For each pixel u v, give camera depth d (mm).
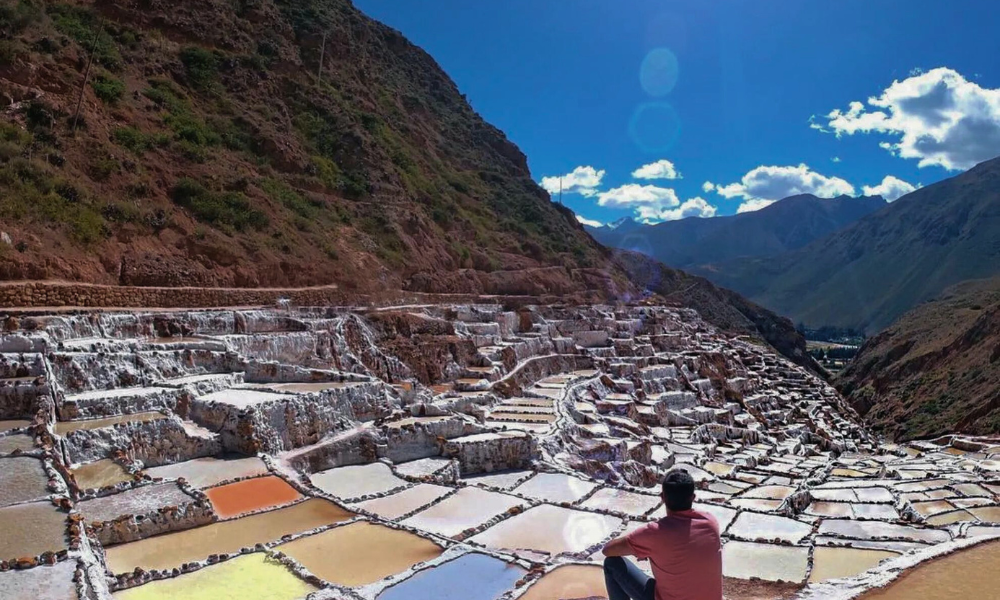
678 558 7754
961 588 10938
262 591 13125
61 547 11930
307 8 74188
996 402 58031
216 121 48531
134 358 24016
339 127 61594
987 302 103938
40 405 19312
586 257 86250
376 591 13227
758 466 39625
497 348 45188
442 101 103125
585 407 41094
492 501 20125
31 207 29125
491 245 71750
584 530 17688
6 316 23078
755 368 81438
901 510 27734
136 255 32250
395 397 29172
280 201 46156
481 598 13047
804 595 11312
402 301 47438
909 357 96625
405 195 61156
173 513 16297
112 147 36594
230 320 30547
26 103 34031
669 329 76938
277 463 21297
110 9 49344
